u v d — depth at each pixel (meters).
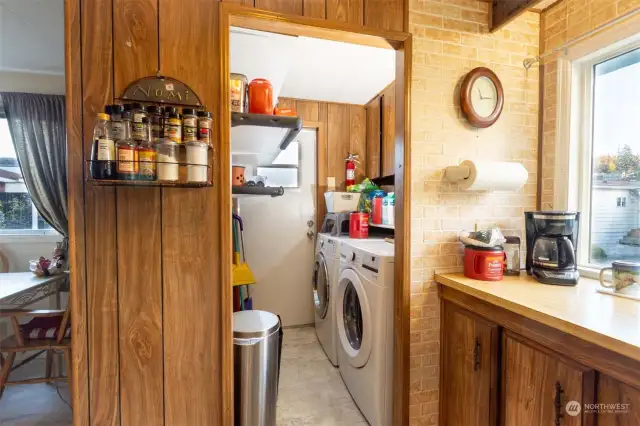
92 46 1.17
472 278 1.50
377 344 1.64
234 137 1.58
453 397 1.52
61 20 1.26
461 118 1.62
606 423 0.90
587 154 1.61
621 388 0.86
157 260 1.25
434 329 1.61
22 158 1.29
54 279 1.36
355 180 3.18
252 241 3.04
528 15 1.71
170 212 1.26
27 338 1.35
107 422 1.21
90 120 1.17
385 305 1.63
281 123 1.36
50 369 1.38
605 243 1.54
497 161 1.68
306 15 1.35
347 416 1.84
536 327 1.11
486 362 1.32
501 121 1.69
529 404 1.14
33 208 1.32
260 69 1.76
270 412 1.51
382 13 1.46
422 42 1.54
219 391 1.31
